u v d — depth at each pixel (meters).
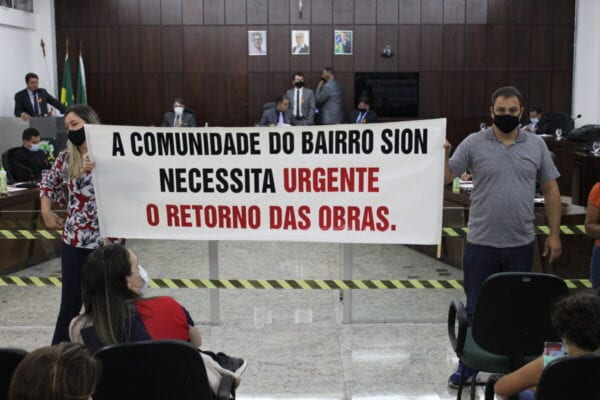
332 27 13.52
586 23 13.45
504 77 13.64
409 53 13.58
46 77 13.45
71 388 1.63
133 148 4.19
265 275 5.53
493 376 2.82
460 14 13.51
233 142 4.20
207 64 13.70
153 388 2.42
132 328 2.63
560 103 13.71
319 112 12.47
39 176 8.10
